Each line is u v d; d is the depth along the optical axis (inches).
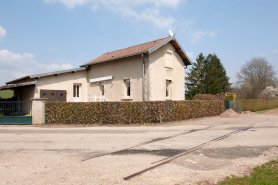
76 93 744.3
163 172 180.5
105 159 215.9
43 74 630.5
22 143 289.4
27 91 661.3
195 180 164.6
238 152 244.4
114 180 163.6
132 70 623.8
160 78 619.5
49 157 223.8
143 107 480.7
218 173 178.7
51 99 655.8
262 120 599.2
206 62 1518.2
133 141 301.6
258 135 353.4
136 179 165.8
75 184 156.6
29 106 486.6
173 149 256.2
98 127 437.7
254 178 165.8
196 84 1477.6
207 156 227.9
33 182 160.6
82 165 197.8
